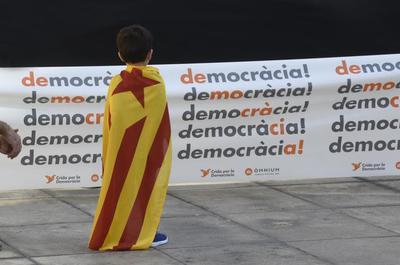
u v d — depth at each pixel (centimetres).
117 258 812
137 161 821
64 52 1009
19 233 880
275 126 1063
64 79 1008
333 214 967
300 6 1062
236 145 1056
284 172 1073
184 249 842
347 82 1071
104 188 827
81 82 1010
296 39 1068
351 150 1086
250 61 1059
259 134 1060
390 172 1099
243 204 1001
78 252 827
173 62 1042
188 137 1043
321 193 1053
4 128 738
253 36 1057
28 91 992
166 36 1038
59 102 1004
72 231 891
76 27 1009
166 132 834
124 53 826
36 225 909
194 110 1039
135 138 817
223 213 963
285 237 884
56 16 1002
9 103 989
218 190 1057
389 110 1087
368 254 838
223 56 1055
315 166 1080
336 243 868
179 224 920
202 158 1051
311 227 919
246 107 1052
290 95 1060
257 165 1066
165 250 838
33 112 998
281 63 1065
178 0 1034
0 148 746
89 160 1022
